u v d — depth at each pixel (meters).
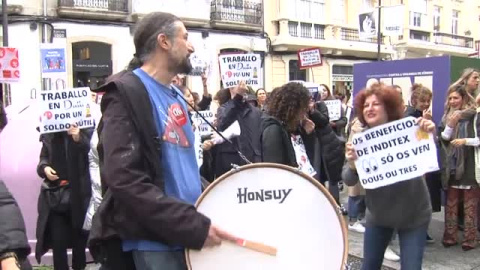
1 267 1.99
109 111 2.15
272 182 2.29
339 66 25.98
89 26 18.62
